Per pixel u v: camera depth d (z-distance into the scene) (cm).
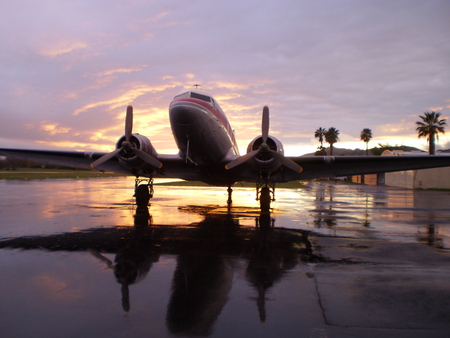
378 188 3269
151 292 394
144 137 1105
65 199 1599
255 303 366
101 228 805
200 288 409
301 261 530
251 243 656
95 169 1402
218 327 312
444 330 309
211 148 1087
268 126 1021
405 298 383
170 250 594
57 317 328
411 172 3150
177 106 958
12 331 300
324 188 3162
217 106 1130
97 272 466
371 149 7638
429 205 1462
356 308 355
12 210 1155
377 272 477
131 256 551
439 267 503
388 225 888
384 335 299
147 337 293
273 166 1026
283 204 1480
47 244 634
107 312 340
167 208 1256
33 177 4575
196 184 3731
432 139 4306
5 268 483
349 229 823
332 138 7369
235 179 1284
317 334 300
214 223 899
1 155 1304
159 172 1262
